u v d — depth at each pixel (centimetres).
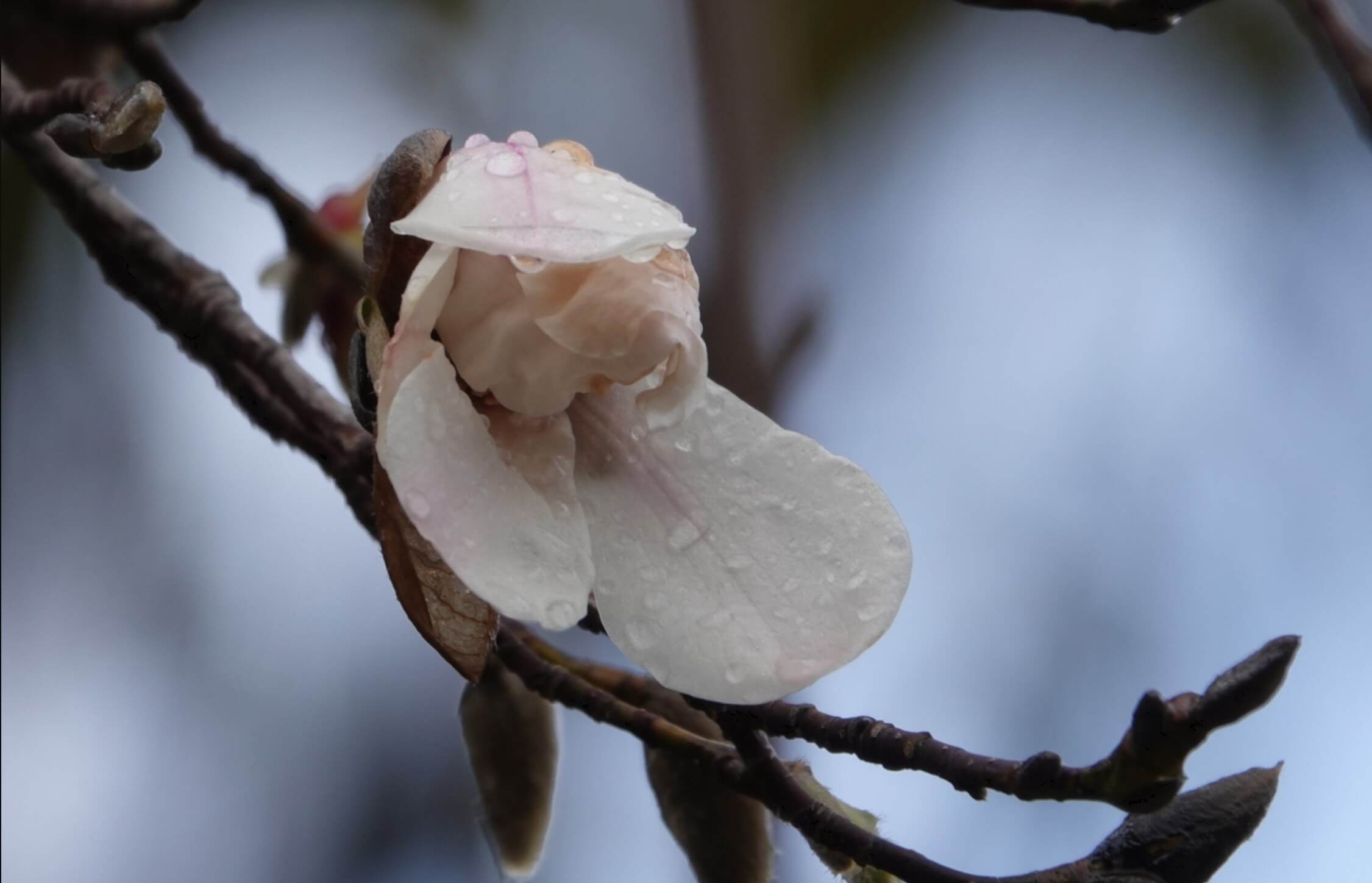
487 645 81
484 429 81
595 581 82
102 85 86
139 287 94
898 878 84
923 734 82
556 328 82
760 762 84
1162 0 90
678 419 83
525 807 89
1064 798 80
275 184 100
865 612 82
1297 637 78
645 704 88
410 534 81
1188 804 82
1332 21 91
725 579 82
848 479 83
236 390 93
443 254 81
